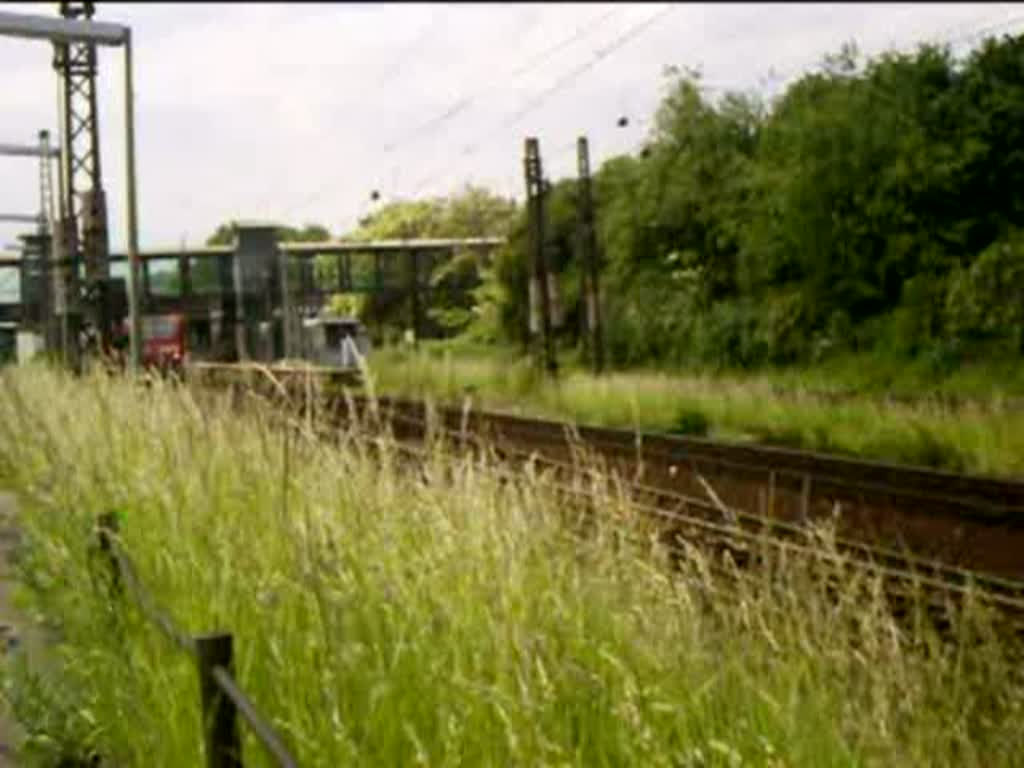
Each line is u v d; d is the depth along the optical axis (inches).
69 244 827.4
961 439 694.5
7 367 690.8
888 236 1282.0
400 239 2637.8
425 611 188.5
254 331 2171.5
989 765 186.2
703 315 1605.6
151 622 221.6
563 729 163.3
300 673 194.1
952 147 1228.5
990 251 1133.7
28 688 237.5
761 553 251.8
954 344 1122.7
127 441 346.9
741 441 842.2
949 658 218.8
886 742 165.5
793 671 177.0
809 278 1403.8
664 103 1863.9
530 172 1514.5
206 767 167.9
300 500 242.4
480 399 1229.7
